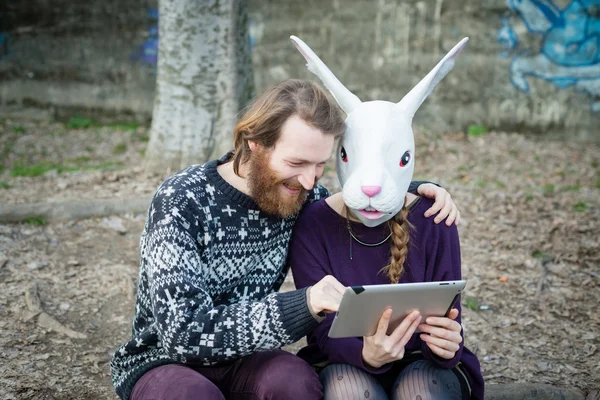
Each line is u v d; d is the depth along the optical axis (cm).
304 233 261
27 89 1010
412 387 240
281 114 225
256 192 237
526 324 424
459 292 227
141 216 559
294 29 952
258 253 252
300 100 226
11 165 778
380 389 243
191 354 220
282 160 228
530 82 915
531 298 459
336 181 659
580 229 572
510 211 621
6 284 442
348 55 951
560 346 398
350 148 243
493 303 453
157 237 229
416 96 253
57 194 603
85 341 388
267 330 219
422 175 751
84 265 481
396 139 241
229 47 622
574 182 732
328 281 224
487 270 500
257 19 953
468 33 915
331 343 248
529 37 902
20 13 987
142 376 238
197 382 222
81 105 1004
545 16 894
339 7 937
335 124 229
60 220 541
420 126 949
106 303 433
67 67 995
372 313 220
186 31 615
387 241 258
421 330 238
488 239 558
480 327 420
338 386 239
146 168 654
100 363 367
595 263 512
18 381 340
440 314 234
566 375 364
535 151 862
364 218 243
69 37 986
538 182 729
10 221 531
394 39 935
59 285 449
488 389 340
